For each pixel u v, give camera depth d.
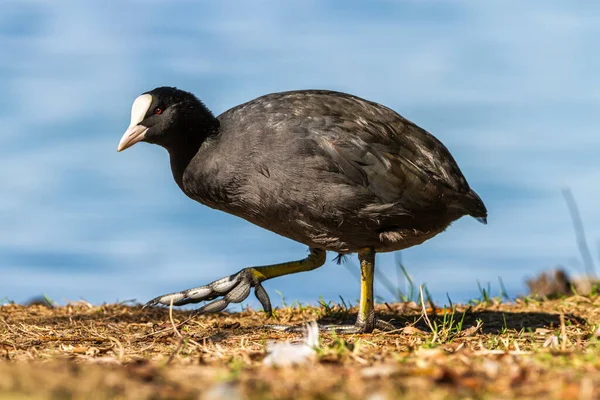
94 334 11.14
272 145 10.96
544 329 11.49
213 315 13.37
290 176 10.88
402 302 14.48
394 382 6.67
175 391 6.38
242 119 11.35
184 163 11.65
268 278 12.39
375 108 11.54
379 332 11.44
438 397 6.27
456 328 11.26
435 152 11.48
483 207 11.61
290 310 13.41
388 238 11.32
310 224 11.20
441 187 11.21
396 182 10.95
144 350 9.78
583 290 15.78
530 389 6.53
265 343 10.38
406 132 11.45
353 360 8.01
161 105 11.48
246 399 6.17
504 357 8.34
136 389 6.34
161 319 12.92
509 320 12.59
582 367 7.49
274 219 11.32
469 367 7.52
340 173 10.90
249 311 13.83
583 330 11.51
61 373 6.55
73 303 14.37
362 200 10.91
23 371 6.46
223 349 9.51
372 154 10.97
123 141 11.49
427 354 8.37
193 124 11.44
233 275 12.33
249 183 11.12
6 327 11.53
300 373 7.03
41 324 12.13
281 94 11.58
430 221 11.30
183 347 9.55
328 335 11.18
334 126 11.00
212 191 11.42
